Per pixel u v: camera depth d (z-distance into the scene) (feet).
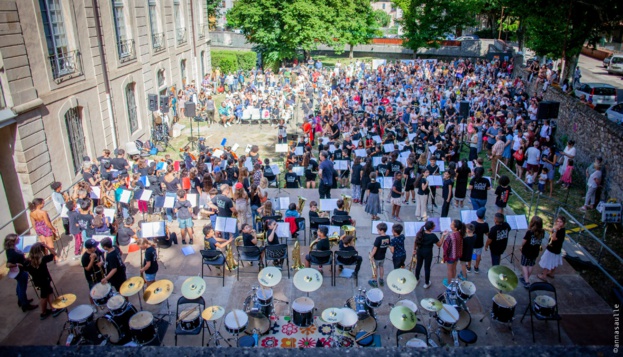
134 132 78.48
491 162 65.16
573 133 65.51
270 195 55.62
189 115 76.43
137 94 79.00
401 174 47.24
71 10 56.03
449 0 156.97
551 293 35.53
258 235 41.32
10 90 43.96
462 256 35.35
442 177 47.70
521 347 5.89
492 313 31.30
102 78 64.59
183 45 107.96
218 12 223.51
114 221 43.91
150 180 50.37
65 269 39.52
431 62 144.36
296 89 113.50
